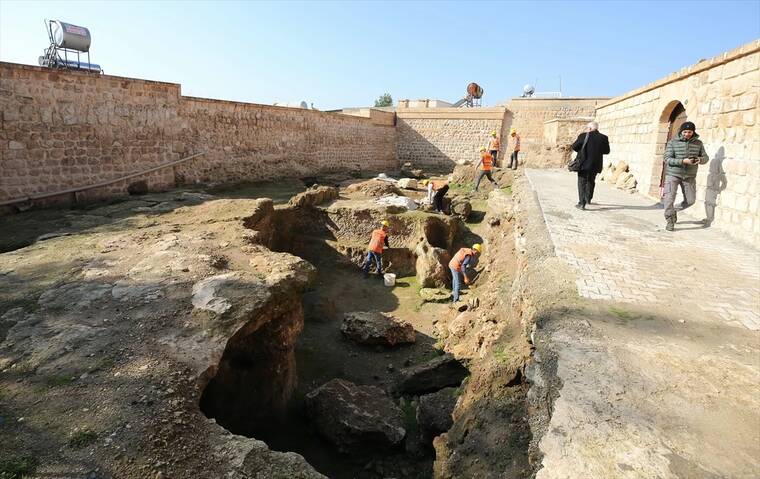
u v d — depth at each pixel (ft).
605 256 18.35
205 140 46.75
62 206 33.27
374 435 17.97
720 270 16.93
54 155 32.91
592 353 10.82
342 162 73.97
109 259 19.92
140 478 8.85
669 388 9.50
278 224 39.37
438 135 88.07
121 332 13.87
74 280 17.51
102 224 26.94
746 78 21.29
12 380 11.43
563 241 20.38
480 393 12.87
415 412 20.48
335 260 40.86
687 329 12.16
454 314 29.71
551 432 8.28
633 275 16.22
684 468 7.41
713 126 24.54
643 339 11.57
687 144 22.15
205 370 12.57
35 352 12.65
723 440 8.04
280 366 19.16
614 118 45.70
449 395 18.89
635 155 38.27
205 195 39.01
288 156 60.23
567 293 14.44
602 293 14.51
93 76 35.01
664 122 32.99
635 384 9.62
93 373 11.85
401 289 37.24
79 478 8.66
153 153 40.78
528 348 13.04
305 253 41.55
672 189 22.57
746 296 14.46
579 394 9.28
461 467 10.71
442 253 37.91
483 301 25.68
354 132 76.43
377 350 27.14
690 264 17.54
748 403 9.05
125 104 37.68
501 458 10.09
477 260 39.88
